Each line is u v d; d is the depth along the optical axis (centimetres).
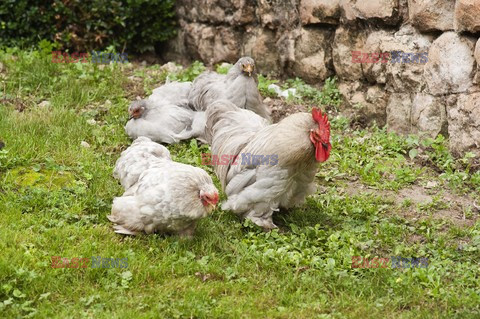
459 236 557
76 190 571
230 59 724
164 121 619
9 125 618
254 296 518
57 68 694
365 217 569
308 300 517
